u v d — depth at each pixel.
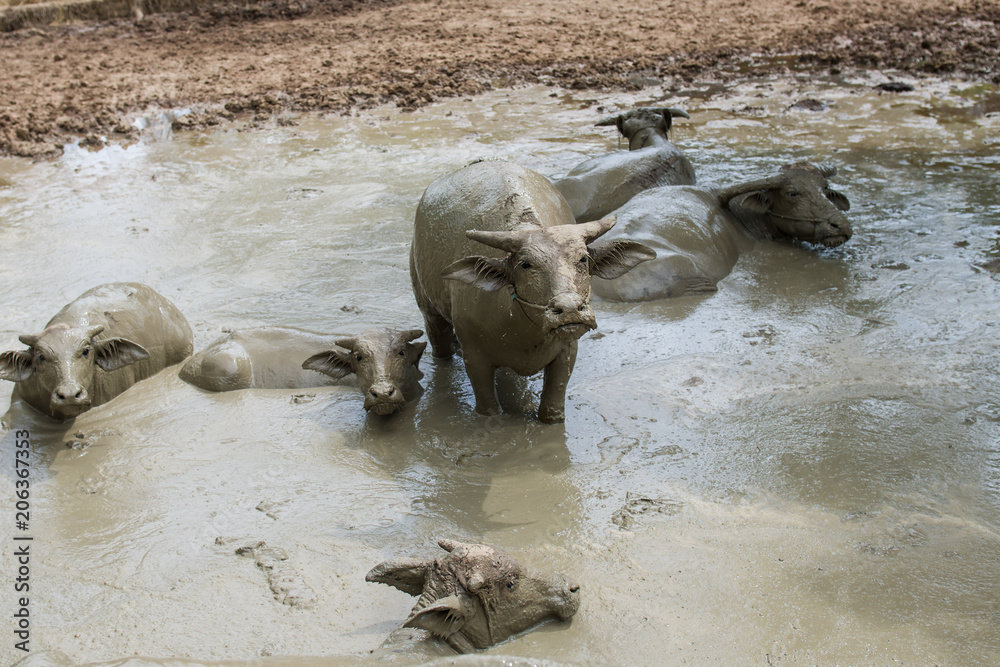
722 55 19.48
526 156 13.41
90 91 17.78
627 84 17.44
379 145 14.38
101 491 6.17
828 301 8.62
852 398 6.86
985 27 20.61
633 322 8.38
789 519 5.55
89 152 14.53
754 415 6.73
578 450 6.42
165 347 8.02
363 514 5.79
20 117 16.03
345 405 7.25
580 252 5.59
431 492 6.02
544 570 5.10
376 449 6.58
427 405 7.17
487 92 17.53
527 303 5.64
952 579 4.95
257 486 6.17
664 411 6.84
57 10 23.98
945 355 7.46
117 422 7.10
